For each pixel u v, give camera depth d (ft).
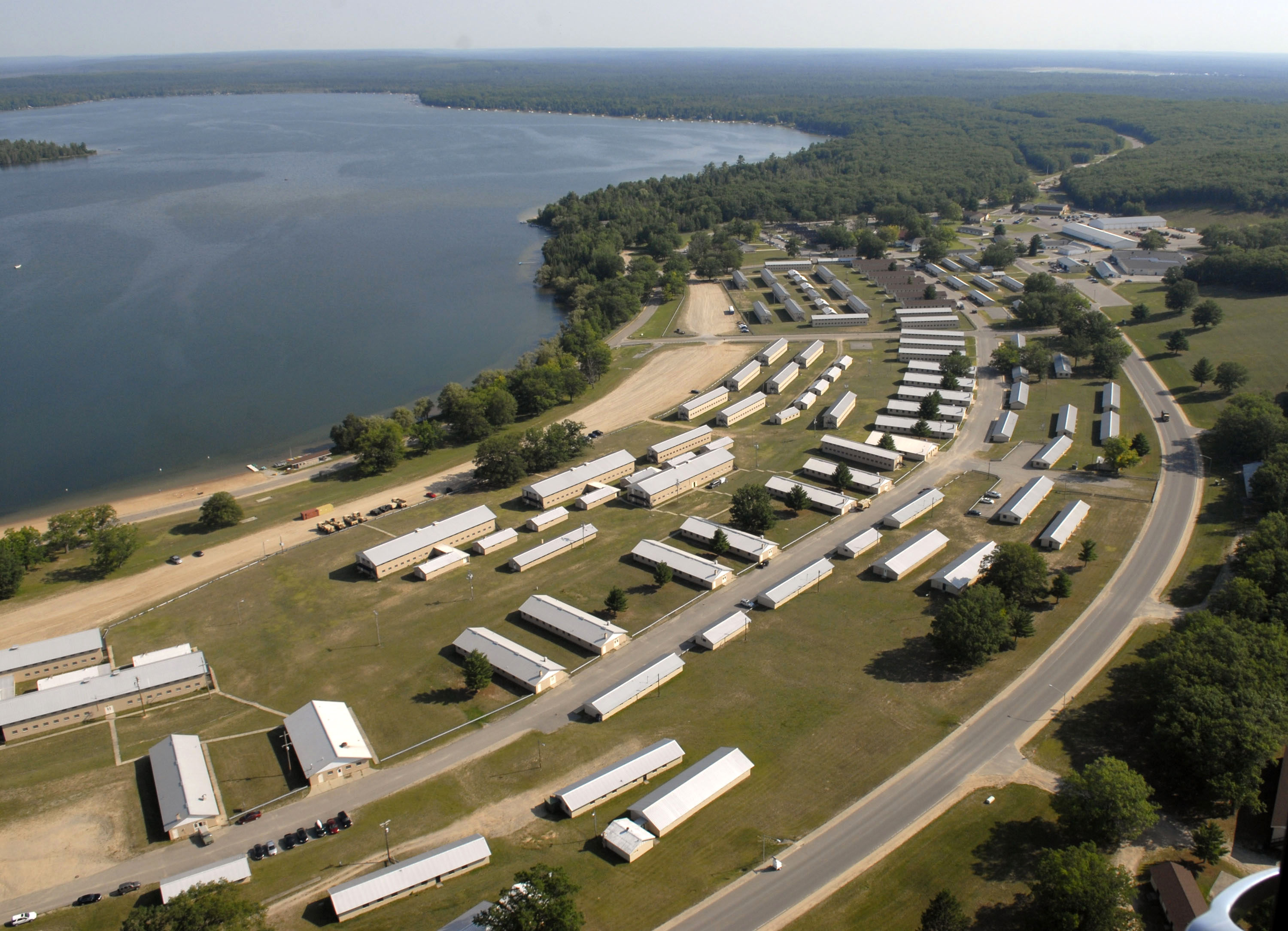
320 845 414.62
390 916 371.15
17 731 495.82
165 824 421.59
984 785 435.53
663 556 652.48
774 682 521.65
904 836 406.21
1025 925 352.90
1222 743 401.70
